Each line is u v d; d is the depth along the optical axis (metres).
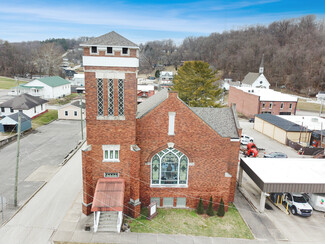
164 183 24.25
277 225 23.50
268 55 149.88
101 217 22.14
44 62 129.75
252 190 30.03
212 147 23.42
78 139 46.62
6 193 26.52
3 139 42.09
